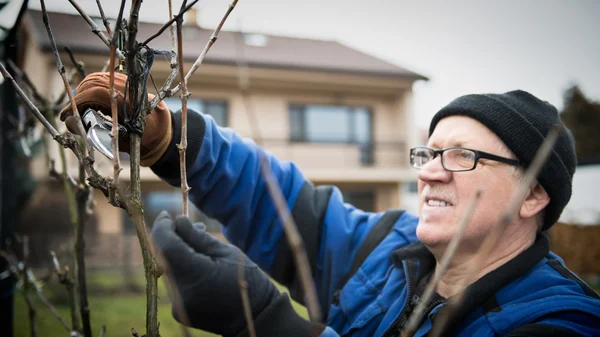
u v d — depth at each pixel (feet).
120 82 3.08
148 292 2.34
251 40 43.42
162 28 2.36
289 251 4.71
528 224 3.68
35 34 23.32
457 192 3.57
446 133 3.80
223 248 2.95
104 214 35.88
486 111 3.64
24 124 5.90
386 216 4.86
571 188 3.74
